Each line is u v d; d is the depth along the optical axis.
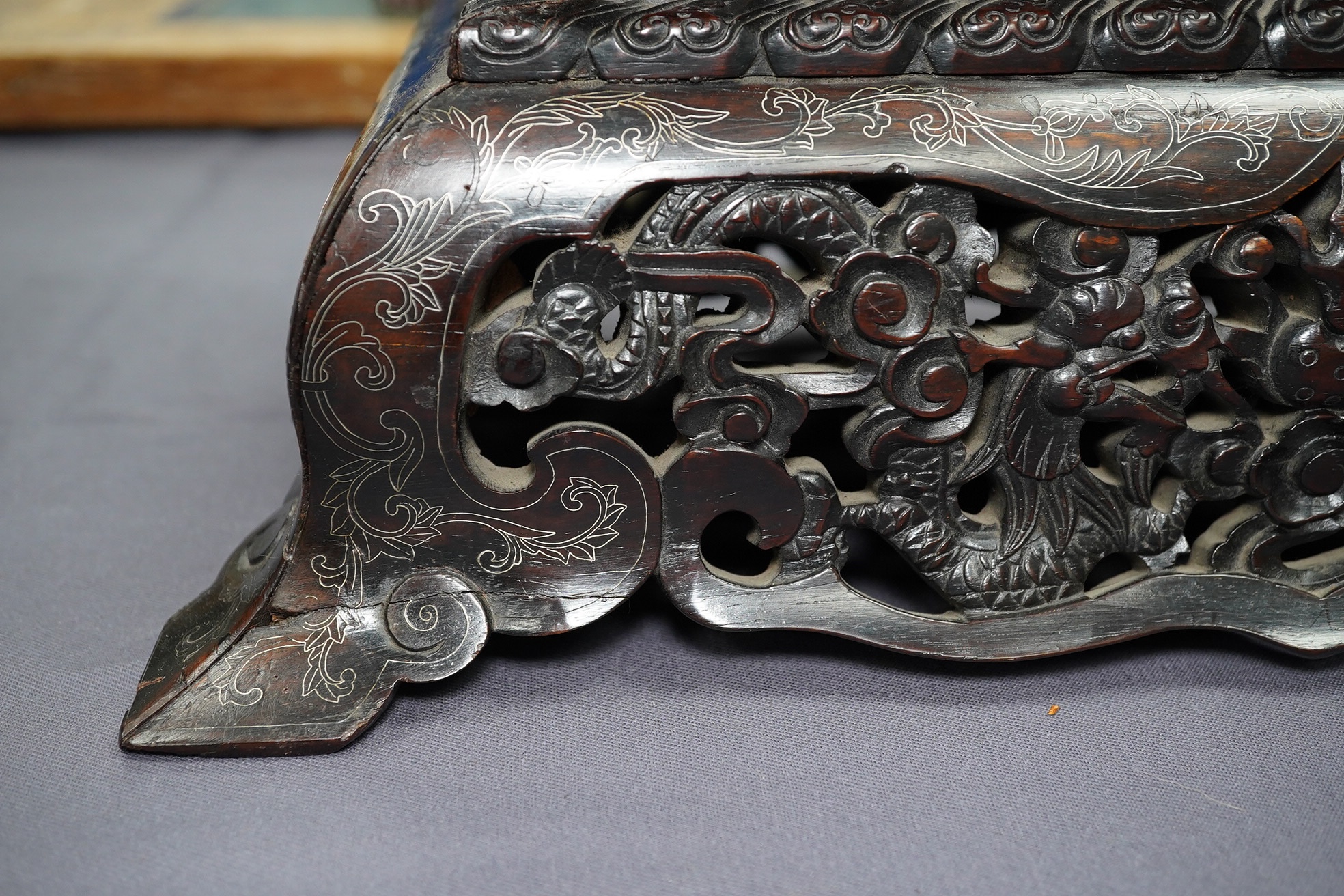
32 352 2.00
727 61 0.95
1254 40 0.97
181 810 0.99
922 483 1.05
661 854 0.95
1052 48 0.96
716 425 1.01
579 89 0.95
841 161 0.94
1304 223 1.01
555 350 0.96
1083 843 0.95
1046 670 1.14
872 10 0.96
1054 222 0.97
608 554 1.05
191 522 1.47
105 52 3.00
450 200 0.93
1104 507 1.08
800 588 1.08
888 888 0.91
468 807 0.99
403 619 1.05
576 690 1.12
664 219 0.95
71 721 1.09
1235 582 1.11
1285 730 1.07
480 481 1.01
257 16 3.35
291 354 0.96
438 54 1.07
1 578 1.33
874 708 1.10
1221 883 0.92
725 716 1.09
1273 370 1.03
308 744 1.03
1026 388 1.02
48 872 0.92
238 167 3.05
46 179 2.93
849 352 0.99
